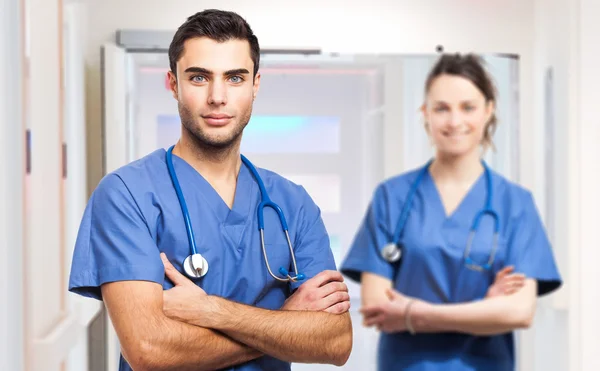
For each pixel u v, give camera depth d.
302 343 1.16
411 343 2.08
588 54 2.16
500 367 2.13
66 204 2.03
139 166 1.21
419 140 2.17
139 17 2.18
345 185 2.20
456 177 2.13
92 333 2.10
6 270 1.43
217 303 1.15
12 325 1.44
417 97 2.18
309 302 1.22
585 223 2.17
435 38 2.26
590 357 2.17
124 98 2.11
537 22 2.27
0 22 1.44
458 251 2.06
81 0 2.09
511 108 2.17
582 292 2.17
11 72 1.46
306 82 2.20
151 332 1.11
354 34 2.24
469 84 2.15
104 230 1.16
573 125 2.17
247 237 1.22
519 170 2.15
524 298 2.08
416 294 2.08
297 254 1.27
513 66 2.18
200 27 1.15
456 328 2.06
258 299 1.22
